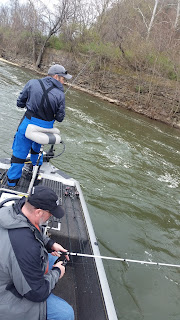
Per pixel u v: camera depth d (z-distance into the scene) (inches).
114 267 163.6
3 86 606.2
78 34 1087.6
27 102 131.3
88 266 114.7
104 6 1037.2
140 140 468.4
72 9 1069.1
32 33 1203.2
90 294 102.7
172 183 319.6
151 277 162.4
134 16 1074.7
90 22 1079.6
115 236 194.7
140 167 345.1
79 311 101.1
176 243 204.2
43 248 74.2
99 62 910.4
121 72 856.9
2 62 1160.8
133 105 773.3
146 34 958.4
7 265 66.8
